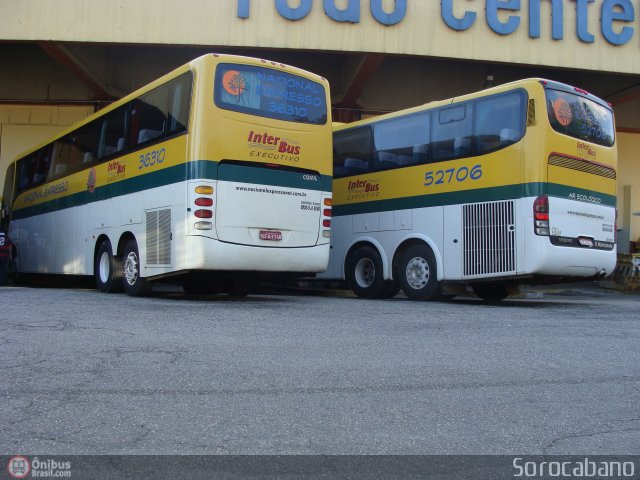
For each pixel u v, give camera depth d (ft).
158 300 32.71
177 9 52.44
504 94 33.99
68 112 68.03
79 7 52.31
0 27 52.19
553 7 54.60
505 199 33.14
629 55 55.77
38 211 49.88
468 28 53.67
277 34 52.49
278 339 21.52
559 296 55.16
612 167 36.14
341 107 67.05
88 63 60.54
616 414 14.58
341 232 42.75
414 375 17.34
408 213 38.27
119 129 37.40
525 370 18.17
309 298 39.09
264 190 31.68
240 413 14.05
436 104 37.50
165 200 31.86
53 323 23.43
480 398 15.49
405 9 52.95
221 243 30.22
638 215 73.26
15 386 15.52
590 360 19.57
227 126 30.76
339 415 14.07
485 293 40.88
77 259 41.73
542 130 32.22
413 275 37.78
